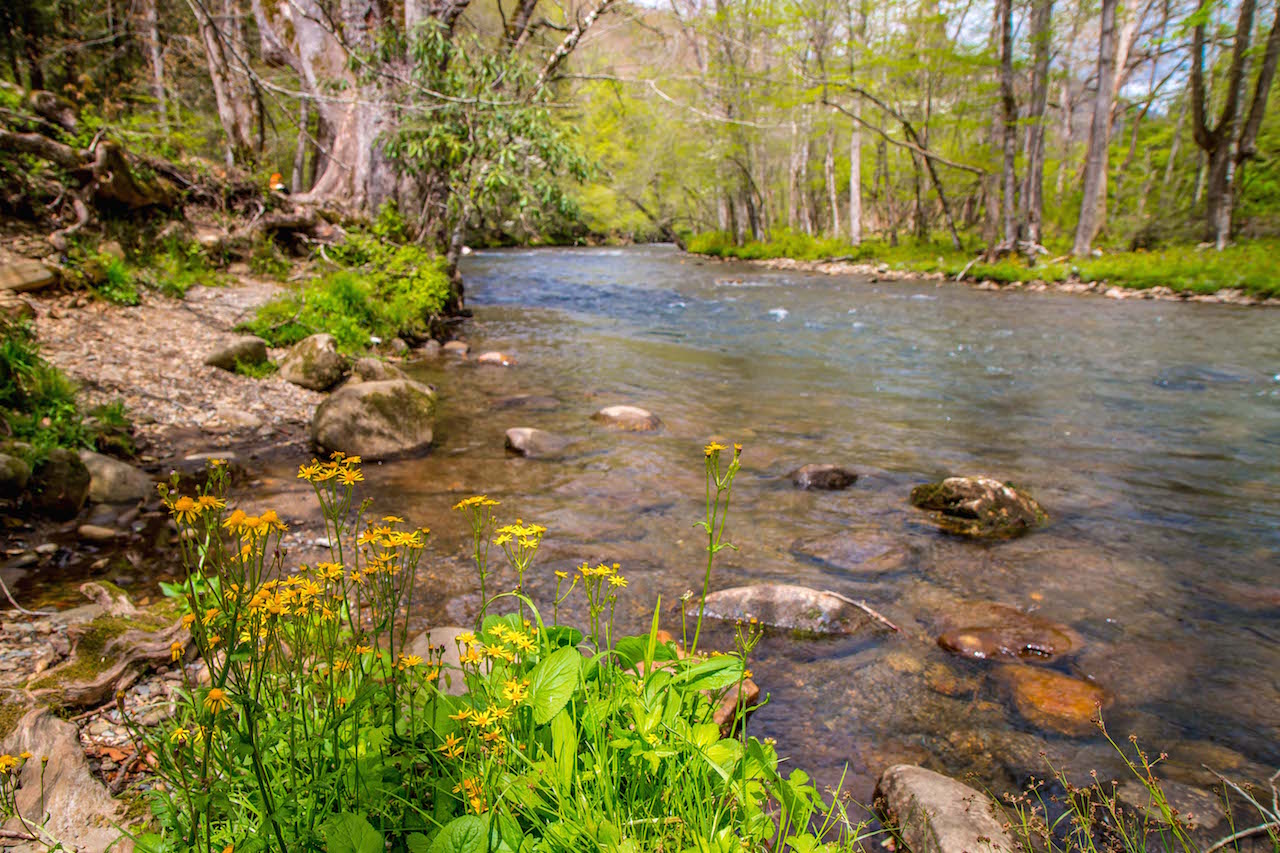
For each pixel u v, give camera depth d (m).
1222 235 21.81
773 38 30.14
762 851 1.62
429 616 3.57
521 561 1.93
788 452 6.60
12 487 4.29
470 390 8.62
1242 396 8.51
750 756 1.72
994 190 25.88
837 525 5.00
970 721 2.94
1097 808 2.40
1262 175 26.22
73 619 3.20
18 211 9.49
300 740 1.58
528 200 12.04
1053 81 32.38
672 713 1.78
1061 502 5.46
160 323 8.55
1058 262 21.64
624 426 7.22
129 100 20.19
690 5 25.67
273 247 12.92
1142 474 6.04
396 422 6.32
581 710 1.84
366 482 5.57
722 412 7.92
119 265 9.08
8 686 2.63
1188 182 32.19
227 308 9.69
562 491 5.50
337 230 14.41
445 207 14.24
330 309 10.08
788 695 3.11
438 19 12.55
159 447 5.89
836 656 3.41
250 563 1.30
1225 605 3.92
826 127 35.03
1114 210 34.75
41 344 6.93
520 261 30.86
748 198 38.28
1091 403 8.30
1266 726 2.91
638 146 41.66
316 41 17.14
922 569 4.36
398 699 1.72
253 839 1.34
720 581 4.13
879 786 2.50
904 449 6.71
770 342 12.21
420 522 4.82
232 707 1.43
